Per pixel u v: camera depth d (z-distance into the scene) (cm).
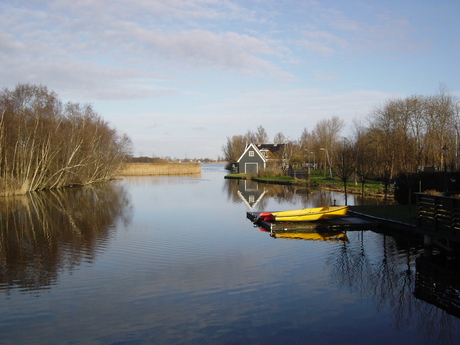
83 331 757
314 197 3288
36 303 895
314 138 8262
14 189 3453
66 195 3506
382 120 4156
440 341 720
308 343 711
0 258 1284
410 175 1991
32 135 3709
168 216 2228
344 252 1357
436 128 3409
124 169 7400
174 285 1014
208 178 6750
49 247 1439
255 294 951
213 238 1606
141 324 786
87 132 4612
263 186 4722
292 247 1438
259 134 10775
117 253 1348
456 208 1075
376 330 764
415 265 1190
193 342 712
